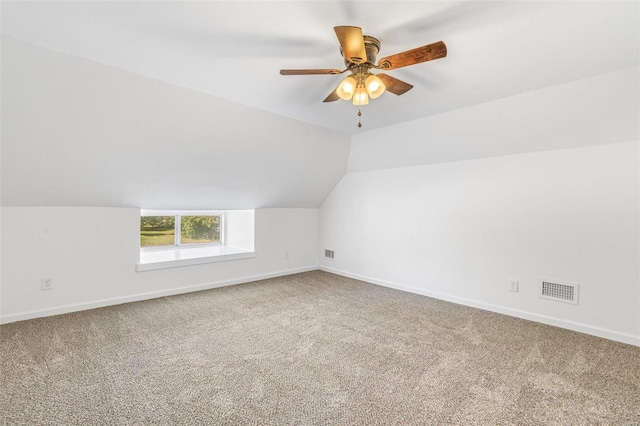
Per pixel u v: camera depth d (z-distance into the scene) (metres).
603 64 2.20
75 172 2.92
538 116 2.81
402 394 1.93
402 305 3.61
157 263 3.80
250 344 2.58
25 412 1.70
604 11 1.62
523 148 3.15
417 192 4.08
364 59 1.75
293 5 1.60
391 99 2.89
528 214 3.17
